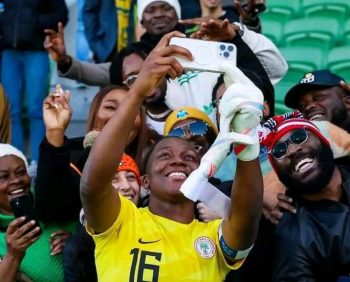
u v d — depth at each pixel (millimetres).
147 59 3904
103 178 3916
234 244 4078
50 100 4809
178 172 4285
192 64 3896
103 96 5730
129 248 4102
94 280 4785
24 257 5113
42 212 5023
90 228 4137
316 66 7508
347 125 5551
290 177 4820
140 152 5535
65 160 4820
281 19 7723
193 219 4301
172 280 4031
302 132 4828
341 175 4922
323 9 7562
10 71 8062
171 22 6590
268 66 6332
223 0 8023
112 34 7855
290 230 4742
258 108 3783
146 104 5906
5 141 6621
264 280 4836
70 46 8547
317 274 4684
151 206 4301
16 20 8039
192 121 5332
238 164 3900
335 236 4684
